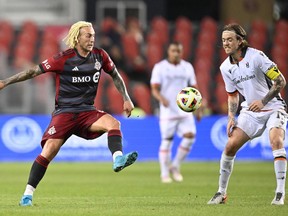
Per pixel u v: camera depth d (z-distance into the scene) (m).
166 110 51.62
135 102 82.38
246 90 32.28
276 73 31.28
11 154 71.69
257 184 46.62
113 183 48.78
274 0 103.00
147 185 47.03
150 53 91.19
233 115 32.72
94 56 31.84
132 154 29.69
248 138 32.28
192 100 33.50
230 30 31.67
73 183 48.66
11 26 96.62
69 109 31.73
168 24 99.88
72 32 31.33
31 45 93.50
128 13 103.19
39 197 38.28
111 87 82.75
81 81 31.62
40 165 31.84
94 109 32.09
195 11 105.50
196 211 29.88
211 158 72.62
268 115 32.12
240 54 31.94
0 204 33.69
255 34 95.81
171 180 51.31
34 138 72.00
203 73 88.62
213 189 43.50
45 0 104.94
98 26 95.38
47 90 74.38
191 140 51.88
